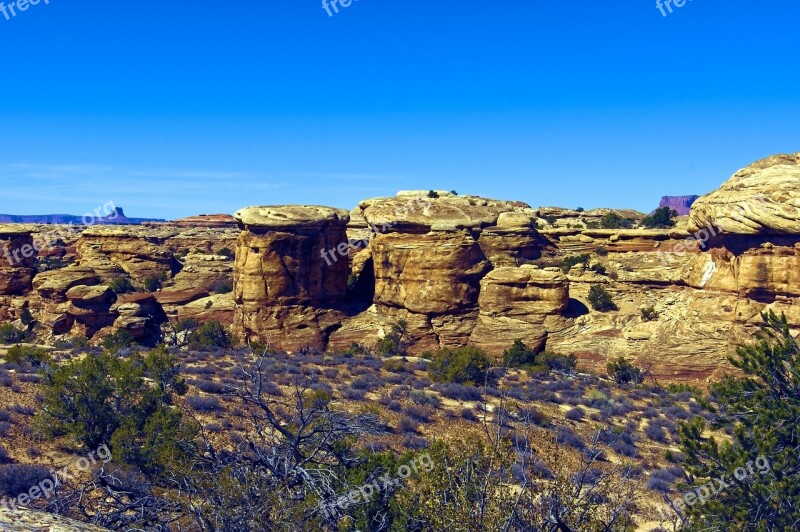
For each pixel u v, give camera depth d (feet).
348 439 55.01
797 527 44.24
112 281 312.71
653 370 195.62
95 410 61.98
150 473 52.49
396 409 101.30
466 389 120.16
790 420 51.24
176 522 39.19
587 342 214.07
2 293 292.61
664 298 225.35
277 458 43.16
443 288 235.61
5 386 90.17
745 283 195.11
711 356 193.88
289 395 101.81
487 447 35.81
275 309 236.63
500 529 31.76
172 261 349.20
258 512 34.27
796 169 199.52
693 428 54.24
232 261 356.79
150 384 88.79
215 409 85.46
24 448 63.10
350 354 205.46
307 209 245.45
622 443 91.20
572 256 275.39
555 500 33.19
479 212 275.18
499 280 231.91
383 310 248.73
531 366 176.76
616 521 36.32
